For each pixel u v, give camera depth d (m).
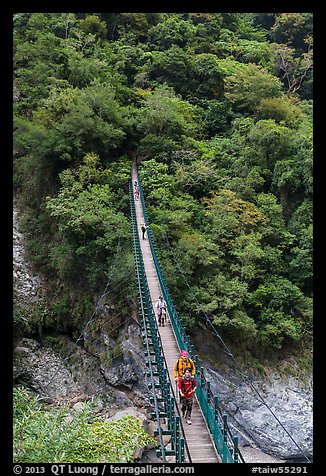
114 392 24.33
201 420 11.30
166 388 11.59
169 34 45.41
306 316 27.52
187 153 33.72
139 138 36.06
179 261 25.25
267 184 33.22
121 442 8.40
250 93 40.44
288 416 24.08
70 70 35.34
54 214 26.44
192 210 29.75
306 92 51.16
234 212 29.39
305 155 31.38
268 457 22.73
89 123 29.78
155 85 41.59
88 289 27.70
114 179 30.30
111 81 37.66
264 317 26.50
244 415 23.84
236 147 35.44
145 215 27.33
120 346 25.06
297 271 29.12
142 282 20.75
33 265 30.09
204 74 42.44
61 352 27.03
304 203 30.98
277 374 25.75
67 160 29.95
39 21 38.34
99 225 26.22
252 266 26.89
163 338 16.73
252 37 56.47
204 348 25.08
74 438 8.01
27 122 30.25
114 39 47.31
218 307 25.02
